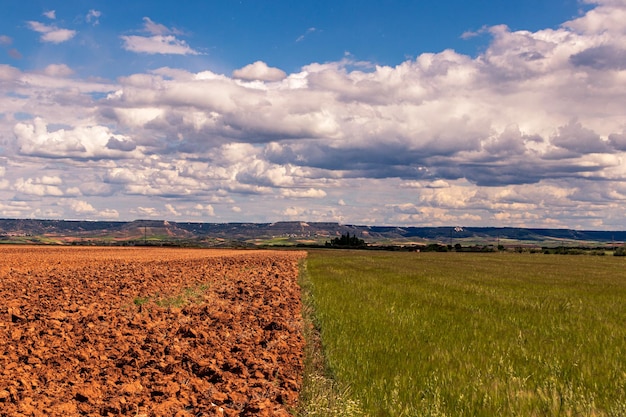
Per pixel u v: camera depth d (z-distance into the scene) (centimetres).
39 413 720
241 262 4688
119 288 2256
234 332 1316
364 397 796
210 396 833
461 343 1193
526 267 5088
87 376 923
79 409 756
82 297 1927
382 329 1340
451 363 1006
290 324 1443
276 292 2183
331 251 9775
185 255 6569
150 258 5475
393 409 738
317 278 2953
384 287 2483
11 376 884
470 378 900
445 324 1452
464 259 6919
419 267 4559
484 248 12519
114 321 1423
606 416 723
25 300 1850
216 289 2391
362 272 3628
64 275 2914
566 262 6397
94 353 1063
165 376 917
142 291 2150
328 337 1221
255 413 737
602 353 1126
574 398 787
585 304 2045
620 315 1748
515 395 801
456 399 788
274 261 4922
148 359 1017
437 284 2769
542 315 1686
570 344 1216
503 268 4766
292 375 945
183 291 2225
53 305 1727
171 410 761
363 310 1667
